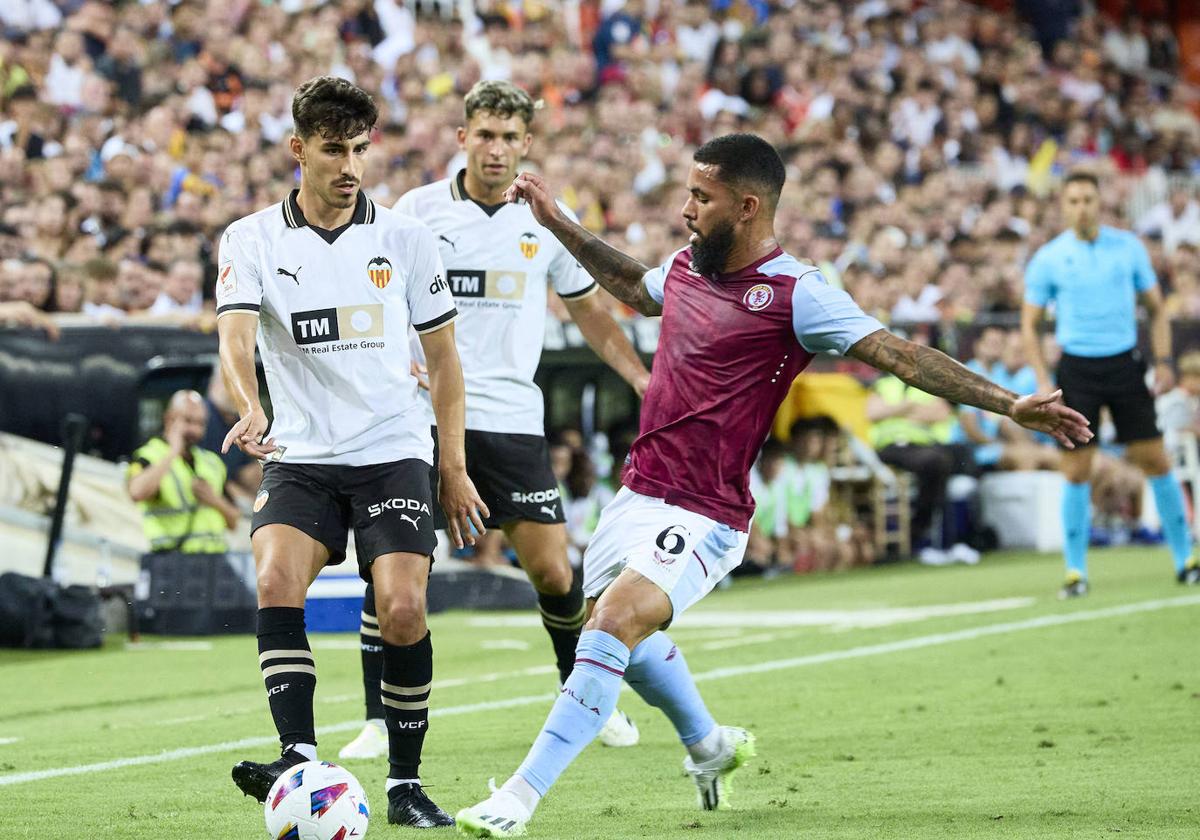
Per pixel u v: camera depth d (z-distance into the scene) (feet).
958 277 210.38
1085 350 128.36
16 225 142.31
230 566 124.16
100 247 145.48
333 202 54.70
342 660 109.09
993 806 55.06
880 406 177.88
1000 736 70.95
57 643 114.93
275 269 54.90
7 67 163.12
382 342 55.31
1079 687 84.84
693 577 51.57
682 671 54.85
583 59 224.33
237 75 181.78
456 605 137.90
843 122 240.32
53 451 124.98
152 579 123.34
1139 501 200.44
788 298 51.75
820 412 173.37
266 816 47.42
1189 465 192.54
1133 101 313.73
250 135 172.76
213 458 129.18
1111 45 331.57
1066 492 130.82
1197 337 194.08
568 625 74.95
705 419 52.06
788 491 170.71
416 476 55.06
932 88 269.23
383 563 53.52
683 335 52.90
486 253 73.56
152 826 53.47
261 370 126.41
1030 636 107.24
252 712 85.40
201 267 146.10
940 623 117.19
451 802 57.98
